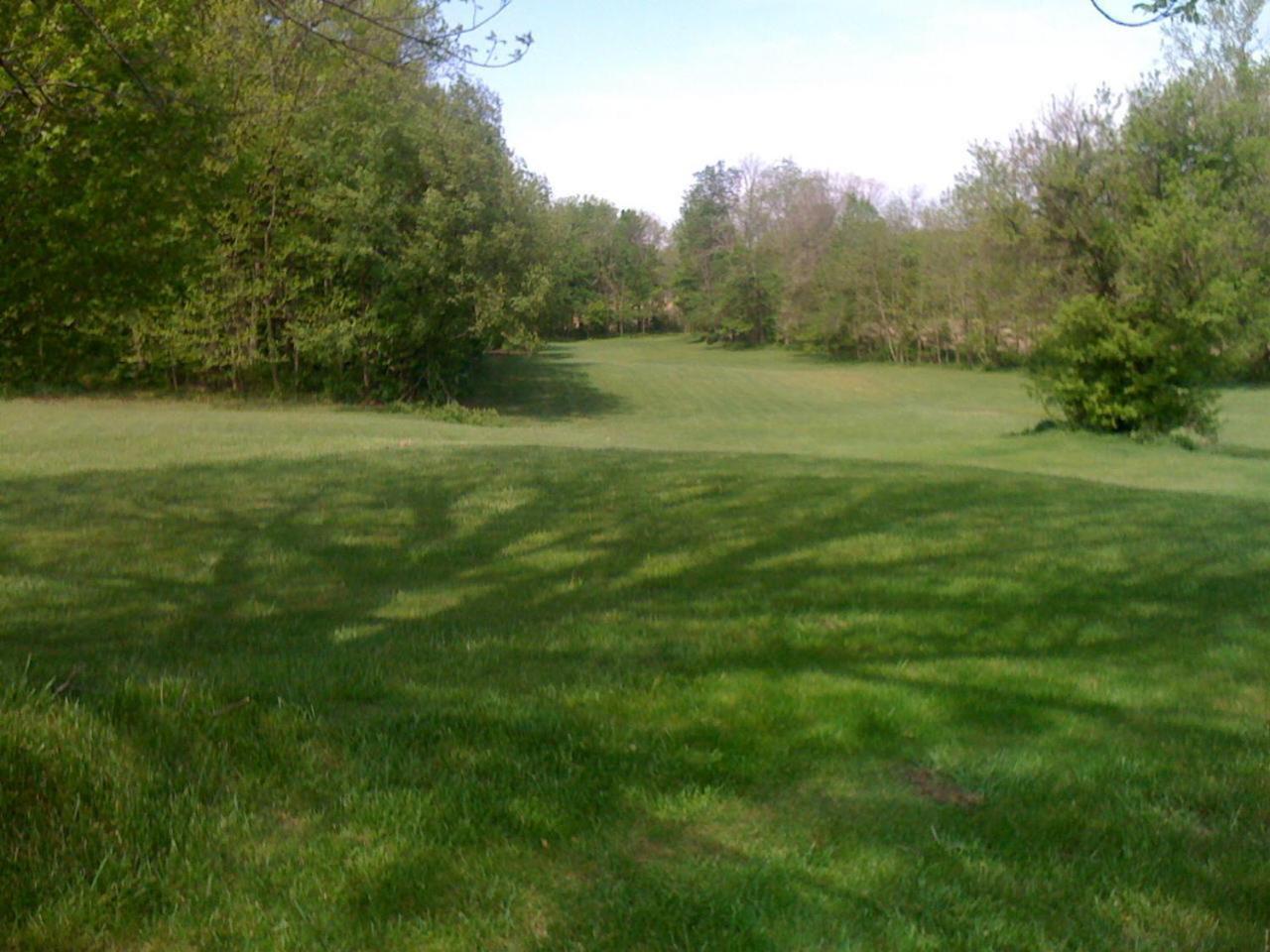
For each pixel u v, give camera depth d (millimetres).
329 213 33125
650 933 3275
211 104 8969
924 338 73750
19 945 3137
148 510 12219
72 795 3799
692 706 5242
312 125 28281
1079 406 28906
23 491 13375
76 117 8234
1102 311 26766
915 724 5090
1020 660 6215
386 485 13891
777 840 3881
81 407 30375
